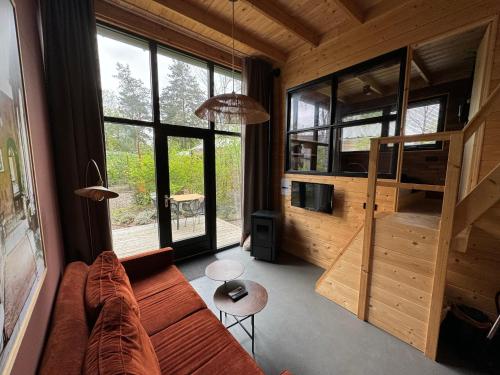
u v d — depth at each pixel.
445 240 1.64
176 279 2.08
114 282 1.45
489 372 1.59
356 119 2.97
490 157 1.89
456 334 1.76
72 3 2.04
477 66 2.35
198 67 3.25
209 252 3.60
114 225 2.76
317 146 3.34
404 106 2.41
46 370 0.81
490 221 1.59
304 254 3.54
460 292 2.08
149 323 1.49
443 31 2.11
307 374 1.59
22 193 0.96
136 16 2.51
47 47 1.93
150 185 2.97
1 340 0.64
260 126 3.69
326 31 3.01
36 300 1.01
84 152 2.18
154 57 2.78
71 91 2.08
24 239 0.93
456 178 1.58
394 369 1.63
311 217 3.42
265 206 3.91
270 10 2.50
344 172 2.97
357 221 2.87
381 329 2.02
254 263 3.36
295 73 3.50
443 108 3.64
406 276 1.86
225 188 3.79
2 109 0.81
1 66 0.84
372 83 3.08
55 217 1.85
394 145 2.50
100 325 0.99
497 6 1.82
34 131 1.43
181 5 2.41
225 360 1.23
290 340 1.89
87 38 2.13
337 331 2.00
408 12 2.30
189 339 1.37
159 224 3.05
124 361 0.80
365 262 2.08
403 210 2.62
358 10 2.55
